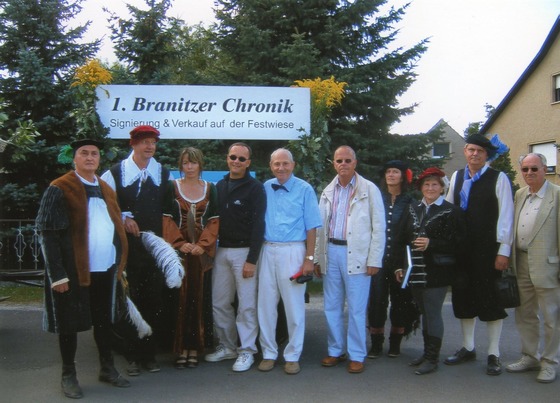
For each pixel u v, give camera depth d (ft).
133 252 15.10
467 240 15.66
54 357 16.71
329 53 40.37
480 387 14.29
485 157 16.07
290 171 15.53
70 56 36.24
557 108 66.08
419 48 40.81
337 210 15.93
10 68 35.73
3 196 33.17
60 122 33.91
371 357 16.88
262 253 15.57
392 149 38.99
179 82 44.14
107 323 14.20
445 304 25.13
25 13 35.88
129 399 13.29
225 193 15.72
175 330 15.80
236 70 42.73
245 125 20.47
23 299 26.55
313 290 29.01
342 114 40.34
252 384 14.40
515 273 15.58
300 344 15.46
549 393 13.88
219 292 16.02
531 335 15.52
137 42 35.22
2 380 14.61
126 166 15.25
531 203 15.34
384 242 15.56
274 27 40.81
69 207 13.09
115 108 19.84
